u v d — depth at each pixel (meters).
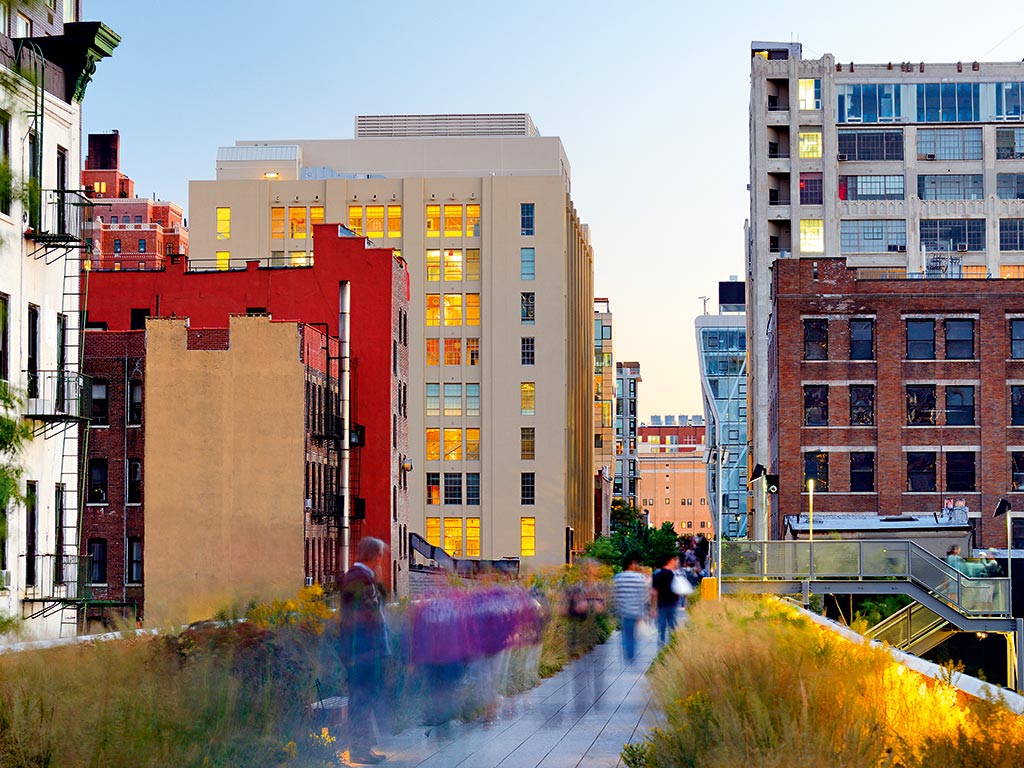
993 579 45.56
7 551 33.59
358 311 76.38
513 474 116.25
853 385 79.19
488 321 117.56
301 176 125.75
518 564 105.25
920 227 120.44
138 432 63.78
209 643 14.70
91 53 39.25
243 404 63.06
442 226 119.12
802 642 14.77
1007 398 78.56
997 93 120.69
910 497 78.50
